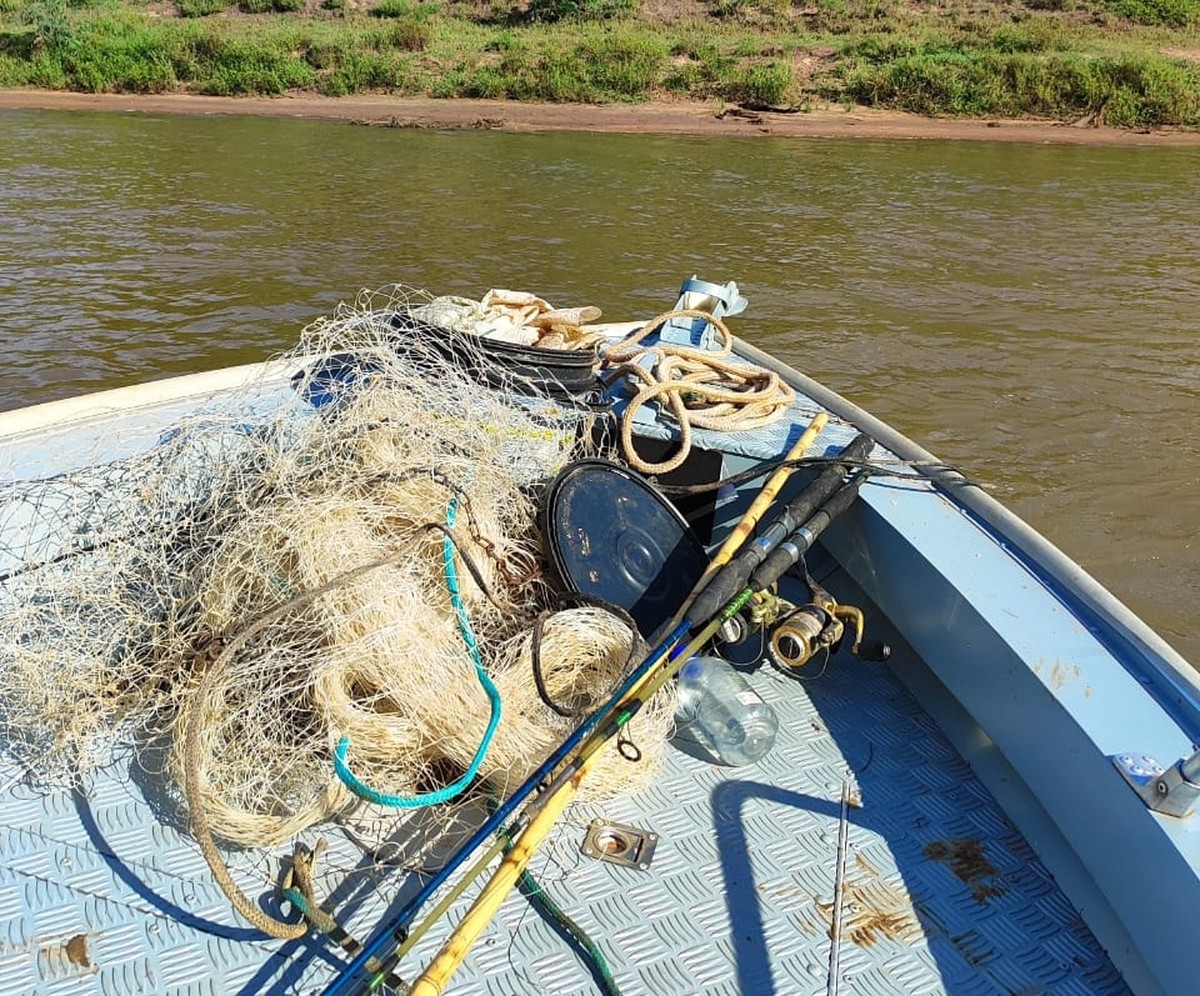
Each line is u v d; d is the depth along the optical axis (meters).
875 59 26.16
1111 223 13.70
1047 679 2.04
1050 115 23.48
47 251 10.67
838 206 14.42
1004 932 1.94
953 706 2.49
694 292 3.79
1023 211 14.37
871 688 2.60
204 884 1.93
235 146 17.69
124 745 2.20
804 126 22.08
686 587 2.63
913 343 9.00
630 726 2.20
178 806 2.08
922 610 2.46
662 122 22.11
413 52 26.34
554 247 11.69
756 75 23.91
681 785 2.24
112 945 1.81
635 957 1.86
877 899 2.00
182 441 2.68
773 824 2.16
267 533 2.25
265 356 8.19
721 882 2.02
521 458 2.76
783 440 2.99
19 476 2.69
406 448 2.57
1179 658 2.05
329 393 3.02
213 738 2.02
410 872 1.98
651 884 2.00
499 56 26.06
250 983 1.76
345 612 2.09
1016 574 2.39
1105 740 1.88
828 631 2.38
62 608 2.32
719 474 3.02
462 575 2.35
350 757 2.04
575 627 2.26
